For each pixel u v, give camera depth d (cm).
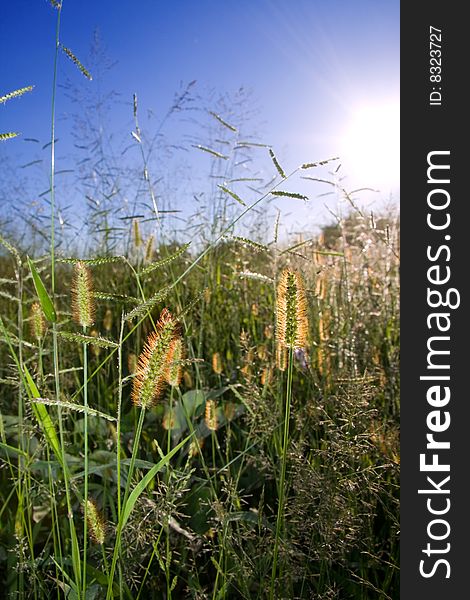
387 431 218
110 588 121
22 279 190
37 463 185
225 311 391
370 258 404
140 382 122
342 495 184
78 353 321
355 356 286
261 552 177
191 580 172
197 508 207
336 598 171
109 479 199
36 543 202
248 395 229
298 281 134
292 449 202
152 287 393
